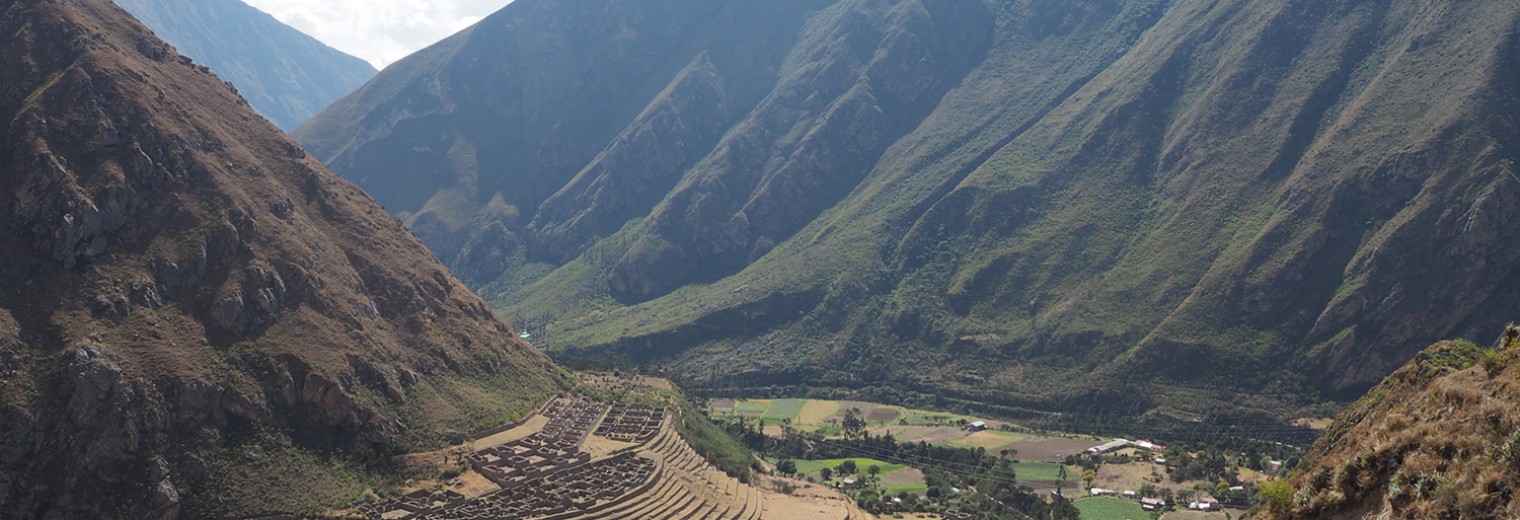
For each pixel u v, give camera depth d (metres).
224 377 134.50
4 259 134.12
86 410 121.81
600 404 193.75
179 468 124.00
